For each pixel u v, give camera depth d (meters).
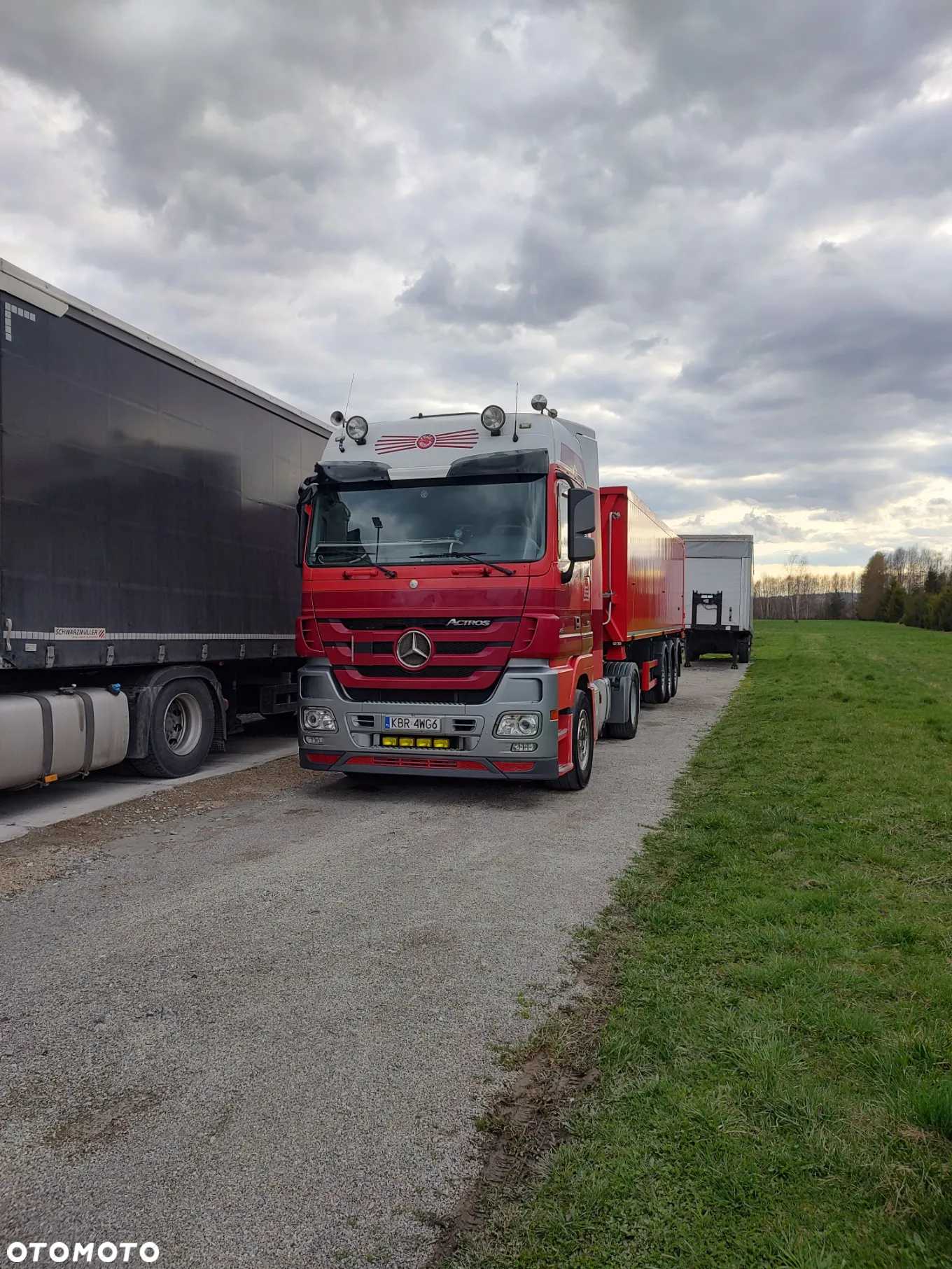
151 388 8.07
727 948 4.11
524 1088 2.99
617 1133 2.66
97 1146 2.66
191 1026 3.43
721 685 20.67
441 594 7.19
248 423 9.80
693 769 9.16
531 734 7.09
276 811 7.27
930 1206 2.29
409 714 7.30
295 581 10.91
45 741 6.96
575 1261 2.17
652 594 14.41
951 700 15.18
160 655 8.21
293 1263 2.19
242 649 9.65
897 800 7.16
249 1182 2.49
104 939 4.33
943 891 4.95
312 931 4.46
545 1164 2.56
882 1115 2.72
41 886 5.18
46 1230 2.30
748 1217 2.29
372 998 3.68
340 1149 2.64
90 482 7.24
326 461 7.69
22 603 6.52
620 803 7.57
